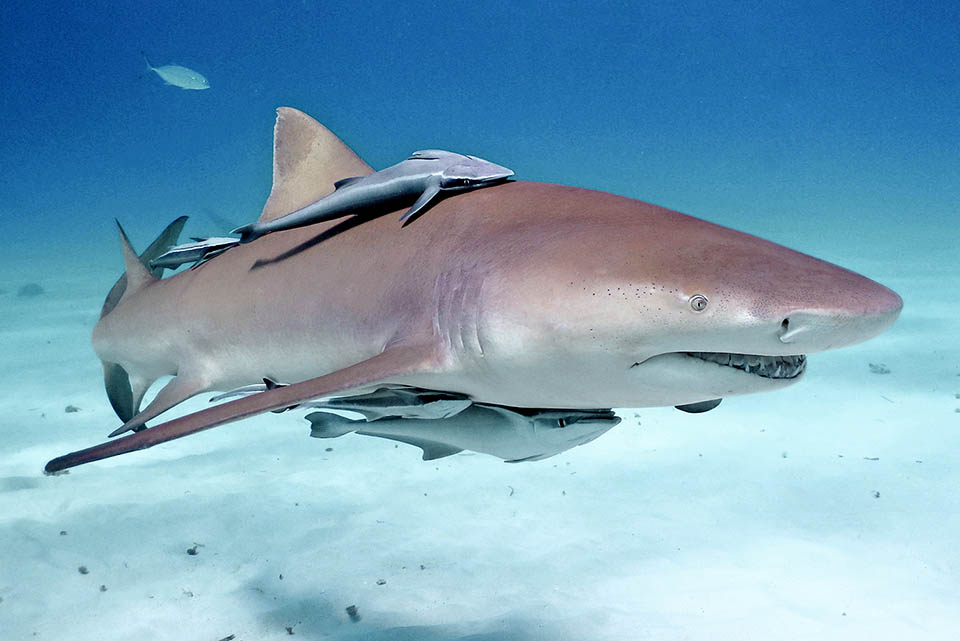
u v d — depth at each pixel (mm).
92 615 4113
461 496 5840
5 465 6742
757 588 4371
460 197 2705
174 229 4363
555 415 2434
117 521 5414
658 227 2139
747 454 6746
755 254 1922
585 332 1945
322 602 4234
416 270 2525
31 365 11359
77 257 38156
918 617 4027
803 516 5387
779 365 1934
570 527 5230
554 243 2152
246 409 2111
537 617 4043
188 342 3590
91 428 7953
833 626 3955
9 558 4805
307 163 3482
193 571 4637
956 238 30000
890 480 6031
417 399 2451
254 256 3391
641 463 6555
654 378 1977
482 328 2141
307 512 5566
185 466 6691
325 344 2867
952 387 8742
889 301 1732
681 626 3959
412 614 4082
